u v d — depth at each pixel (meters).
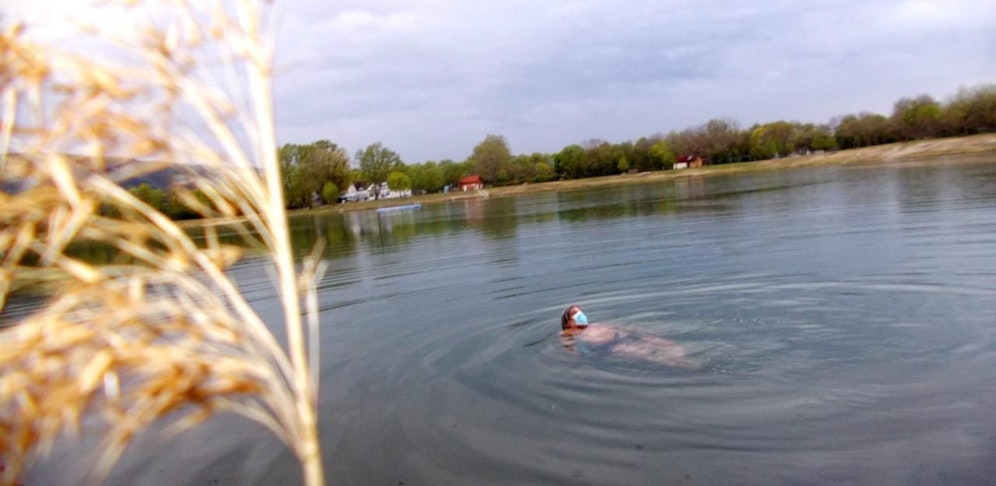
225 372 1.80
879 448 4.59
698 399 5.79
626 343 7.61
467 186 93.81
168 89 1.76
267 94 1.92
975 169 30.75
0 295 1.66
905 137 70.31
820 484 4.20
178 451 5.42
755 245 13.80
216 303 1.87
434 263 16.27
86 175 1.71
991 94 61.75
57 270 1.73
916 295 8.41
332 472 4.90
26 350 1.62
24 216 1.69
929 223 14.07
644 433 5.19
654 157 85.56
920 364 6.08
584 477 4.54
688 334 7.81
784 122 90.62
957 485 4.01
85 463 5.30
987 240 11.31
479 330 8.92
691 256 13.20
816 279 9.88
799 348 6.91
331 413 6.18
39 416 1.66
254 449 5.36
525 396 6.24
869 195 22.95
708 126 92.38
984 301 7.78
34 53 1.63
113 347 1.66
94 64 1.67
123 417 1.77
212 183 1.90
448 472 4.77
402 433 5.56
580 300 10.20
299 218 61.69
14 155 1.66
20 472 2.11
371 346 8.53
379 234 28.83
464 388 6.59
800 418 5.20
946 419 4.90
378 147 97.94
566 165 90.31
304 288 2.10
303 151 81.75
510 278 12.77
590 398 6.05
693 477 4.43
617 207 31.34
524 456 4.95
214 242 1.94
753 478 4.35
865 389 5.63
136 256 2.02
